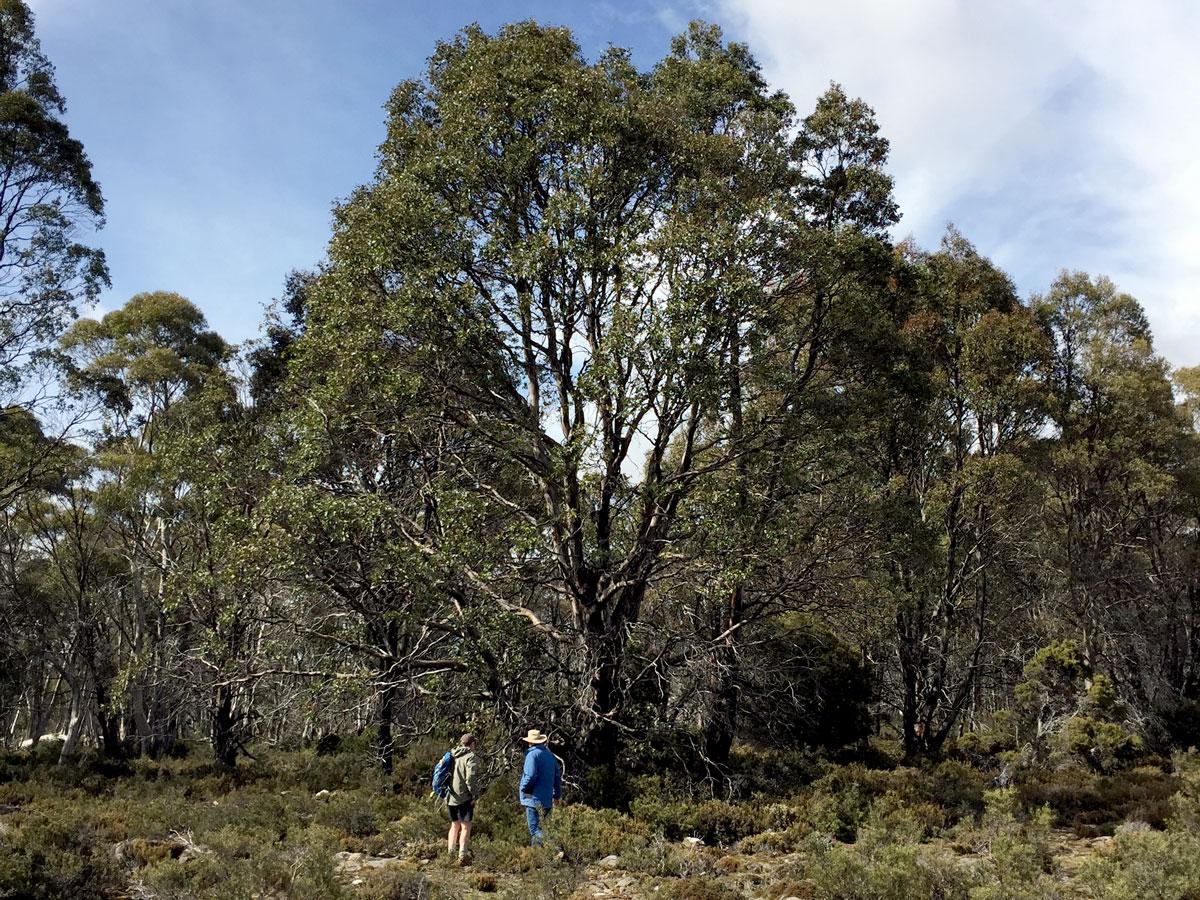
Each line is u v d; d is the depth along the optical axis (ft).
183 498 79.87
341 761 61.26
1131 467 92.48
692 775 51.44
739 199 52.65
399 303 48.14
